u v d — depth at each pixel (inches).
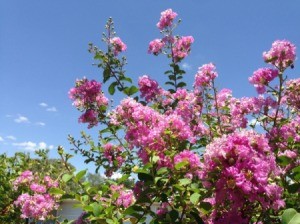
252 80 27.7
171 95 35.6
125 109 24.2
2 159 46.0
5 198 43.6
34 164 43.5
